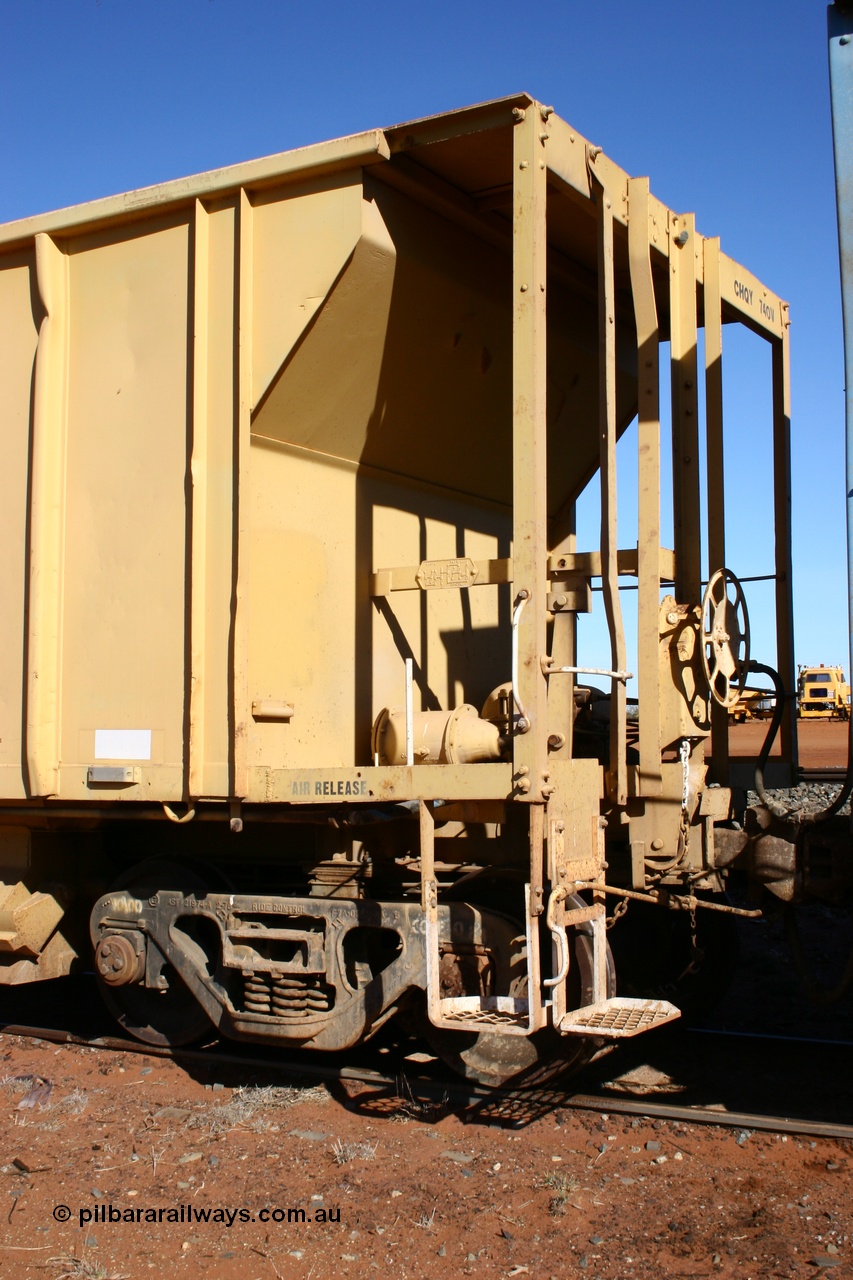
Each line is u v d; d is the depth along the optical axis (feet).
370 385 19.86
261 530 19.02
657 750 19.20
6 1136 17.69
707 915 23.53
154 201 19.44
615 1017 16.58
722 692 20.86
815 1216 14.21
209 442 18.88
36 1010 26.21
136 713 19.51
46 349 20.57
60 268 20.89
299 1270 13.23
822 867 18.38
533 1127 17.35
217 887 21.15
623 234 20.48
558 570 19.66
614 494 18.83
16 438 21.27
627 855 21.38
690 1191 14.99
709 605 19.66
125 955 21.24
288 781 18.11
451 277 19.72
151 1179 15.81
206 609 18.74
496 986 17.54
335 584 20.48
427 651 22.72
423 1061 20.94
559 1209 14.44
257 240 18.56
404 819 19.97
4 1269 13.42
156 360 19.70
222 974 20.26
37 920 21.98
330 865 19.95
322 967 18.93
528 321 16.48
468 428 22.66
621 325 24.81
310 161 17.75
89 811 20.42
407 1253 13.51
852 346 15.57
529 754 16.24
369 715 21.08
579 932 17.65
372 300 18.58
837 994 17.97
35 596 20.39
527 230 16.51
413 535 22.58
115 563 19.95
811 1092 19.51
